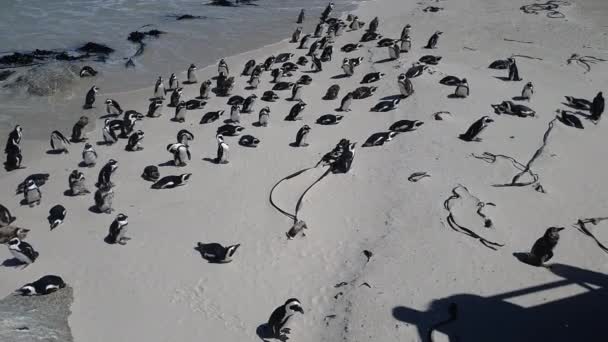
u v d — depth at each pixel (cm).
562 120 2084
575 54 2858
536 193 1642
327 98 2431
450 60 2836
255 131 2141
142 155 1997
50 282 1283
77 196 1736
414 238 1458
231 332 1183
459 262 1363
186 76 2803
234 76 2762
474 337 1139
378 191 1689
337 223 1549
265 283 1329
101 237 1520
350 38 3381
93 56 3081
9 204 1698
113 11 3975
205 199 1700
